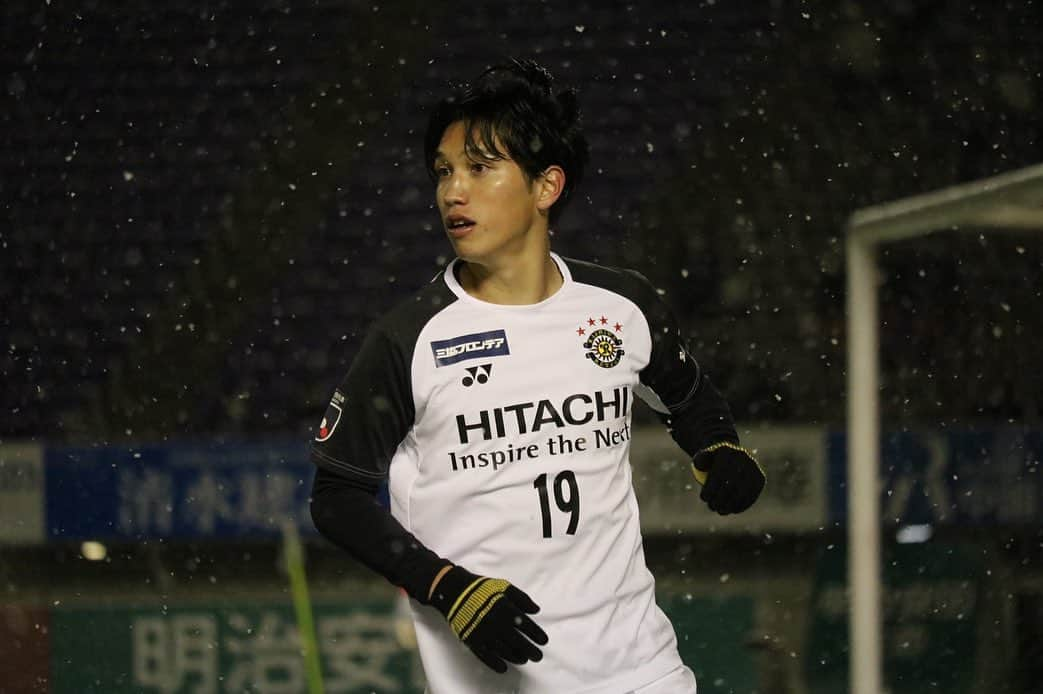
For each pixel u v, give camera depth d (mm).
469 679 7734
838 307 29406
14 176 34469
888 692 22562
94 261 32812
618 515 7781
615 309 7934
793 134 32812
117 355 31078
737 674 22750
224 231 33344
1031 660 22719
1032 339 27688
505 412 7500
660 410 8516
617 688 7680
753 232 30938
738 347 28797
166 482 24781
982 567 23266
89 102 36062
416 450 7648
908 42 34062
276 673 22953
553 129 7645
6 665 22859
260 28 37656
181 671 22984
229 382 30484
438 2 37625
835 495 23828
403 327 7516
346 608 22969
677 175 32812
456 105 7586
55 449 24953
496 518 7492
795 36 35156
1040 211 14867
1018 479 24281
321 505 7434
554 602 7547
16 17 37438
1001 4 34250
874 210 16172
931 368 27625
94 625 23062
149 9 37906
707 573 23656
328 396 30172
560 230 31859
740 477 7949
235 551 24469
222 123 35562
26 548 24781
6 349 31219
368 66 36562
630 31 36312
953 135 32188
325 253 32781
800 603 23219
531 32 36875
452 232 7551
